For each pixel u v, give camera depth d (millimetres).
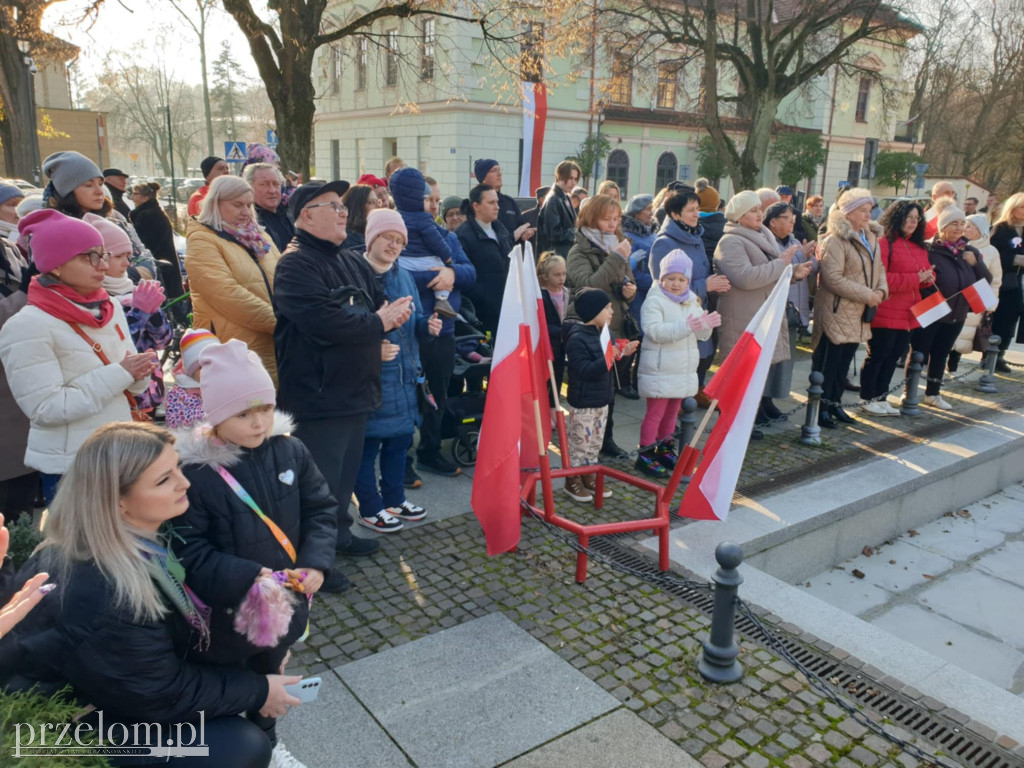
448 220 6680
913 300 6652
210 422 2178
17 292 3326
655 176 32094
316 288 3344
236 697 2002
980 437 6602
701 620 3623
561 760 2688
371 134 29844
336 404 3523
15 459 3402
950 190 7699
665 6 21641
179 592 1926
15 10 15852
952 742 2875
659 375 5137
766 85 20703
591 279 5527
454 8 16016
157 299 3316
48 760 1615
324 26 18734
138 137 62156
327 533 2400
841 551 5242
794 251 5824
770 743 2812
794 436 6465
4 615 1552
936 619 4609
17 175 16797
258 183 4547
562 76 25719
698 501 4078
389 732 2805
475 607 3656
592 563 4117
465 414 5293
